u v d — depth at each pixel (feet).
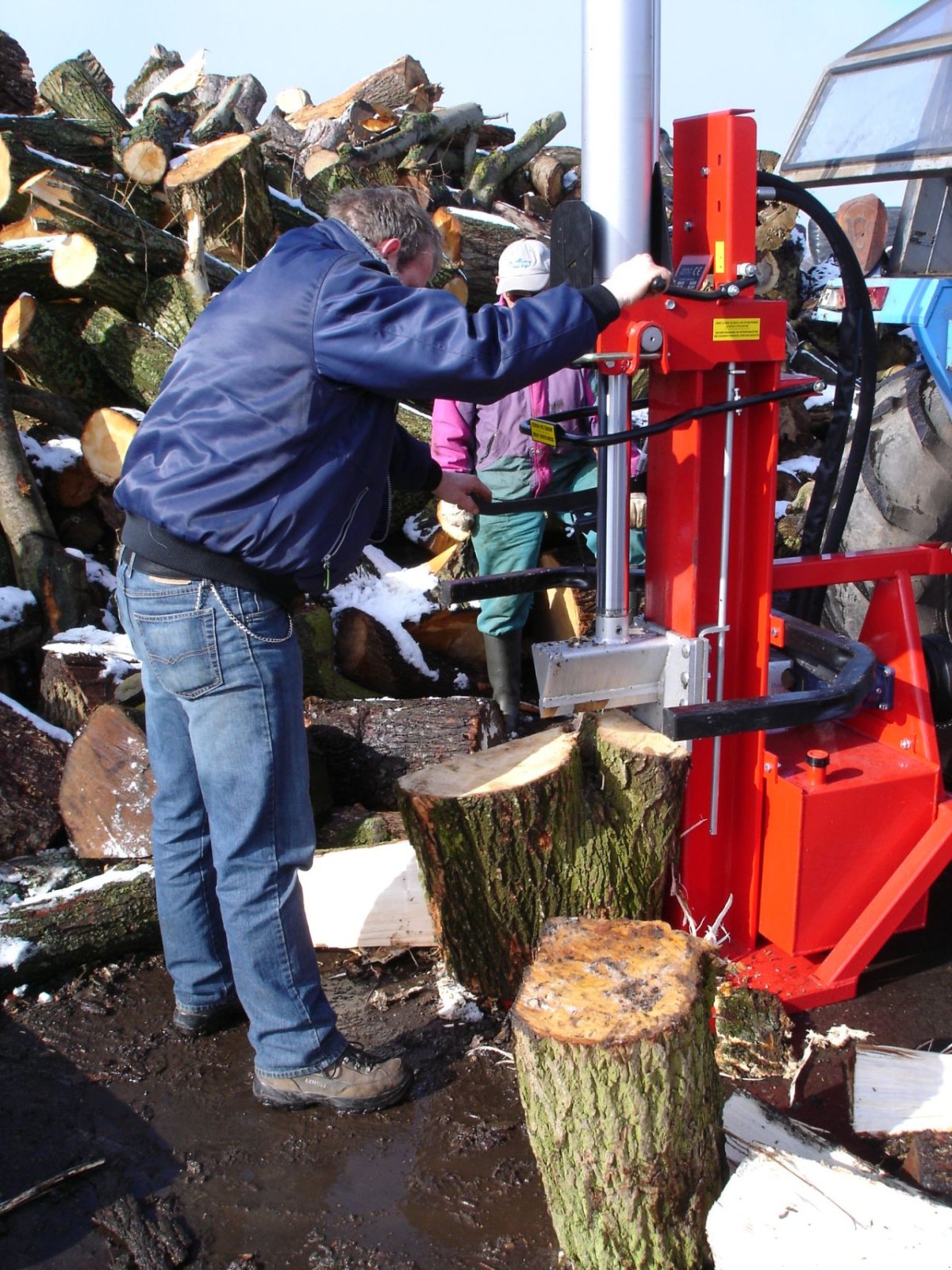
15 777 10.28
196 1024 8.33
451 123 25.16
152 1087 7.90
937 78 8.52
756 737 8.32
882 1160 6.93
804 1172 6.09
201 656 6.84
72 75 21.36
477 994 8.63
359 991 8.91
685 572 7.93
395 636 13.67
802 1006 8.40
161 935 8.71
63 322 16.89
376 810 10.99
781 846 8.39
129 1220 6.72
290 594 7.07
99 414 14.26
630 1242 6.06
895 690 8.89
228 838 7.12
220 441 6.59
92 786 9.96
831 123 9.42
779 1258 5.62
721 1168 6.48
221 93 26.76
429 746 10.98
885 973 8.94
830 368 17.70
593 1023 5.85
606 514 7.68
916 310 10.03
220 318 6.72
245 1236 6.61
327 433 6.69
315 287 6.45
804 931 8.52
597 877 8.14
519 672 13.62
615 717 8.42
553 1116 5.95
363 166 22.84
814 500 9.34
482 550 13.07
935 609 10.56
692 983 6.15
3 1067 8.10
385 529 8.40
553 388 12.48
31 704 12.34
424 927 9.22
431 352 6.28
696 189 7.48
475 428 12.75
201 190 17.54
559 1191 6.15
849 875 8.48
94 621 13.42
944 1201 6.20
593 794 8.20
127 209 17.51
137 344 16.02
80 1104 7.73
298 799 7.23
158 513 6.69
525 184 26.63
